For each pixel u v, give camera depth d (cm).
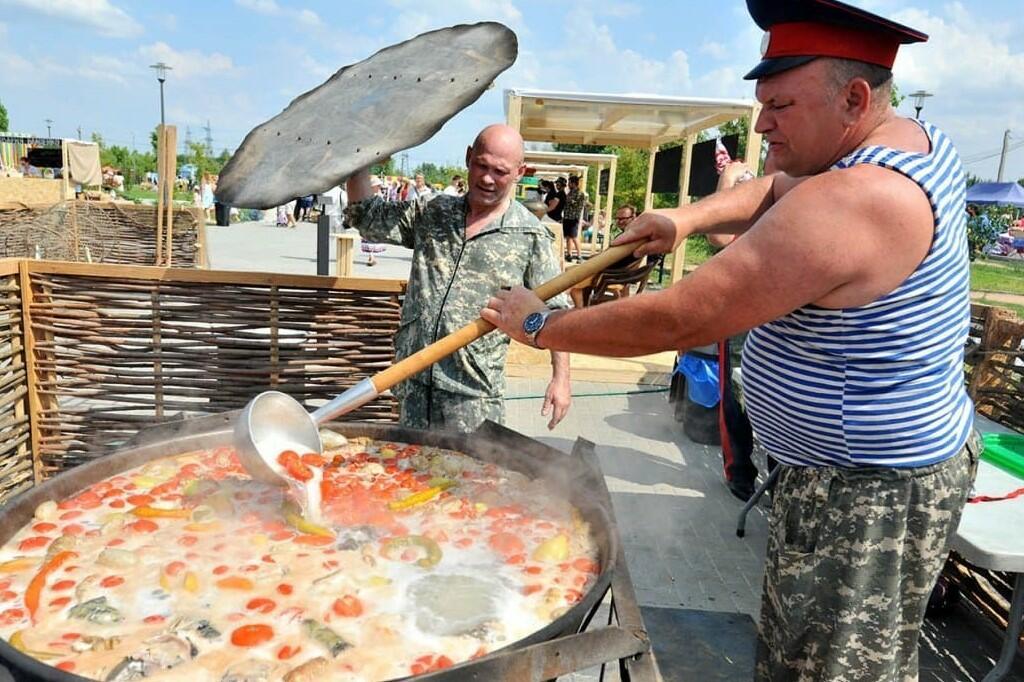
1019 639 268
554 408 271
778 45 135
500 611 150
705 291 132
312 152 252
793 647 161
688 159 807
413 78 260
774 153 148
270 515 188
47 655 127
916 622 156
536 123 820
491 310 175
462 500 201
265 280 329
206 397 341
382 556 171
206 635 136
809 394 148
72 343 332
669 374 627
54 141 2333
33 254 754
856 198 125
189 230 892
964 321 147
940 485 147
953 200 137
